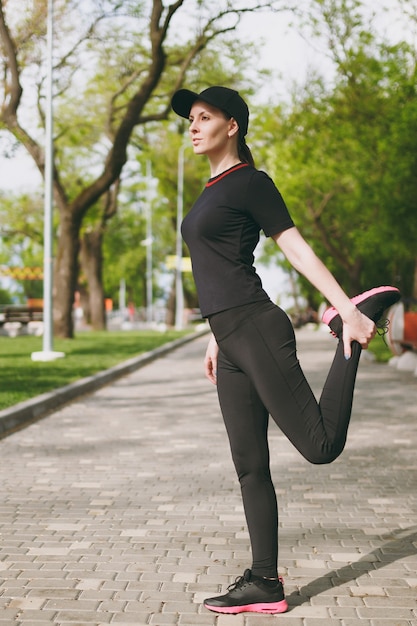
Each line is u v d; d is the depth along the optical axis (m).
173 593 3.53
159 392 11.95
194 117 3.13
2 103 22.08
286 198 34.69
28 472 6.27
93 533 4.52
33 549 4.22
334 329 3.01
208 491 5.58
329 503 5.23
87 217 36.88
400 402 10.57
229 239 3.04
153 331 37.44
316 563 3.94
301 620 3.19
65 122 27.81
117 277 62.91
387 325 3.02
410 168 21.25
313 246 41.22
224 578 3.73
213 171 3.20
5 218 41.09
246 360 3.04
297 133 29.34
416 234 23.02
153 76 22.48
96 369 14.27
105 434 8.11
